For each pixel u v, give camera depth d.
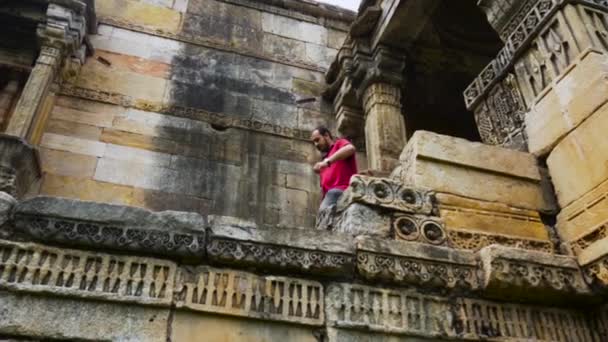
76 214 2.68
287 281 2.84
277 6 10.94
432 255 3.03
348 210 3.24
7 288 2.44
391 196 3.29
